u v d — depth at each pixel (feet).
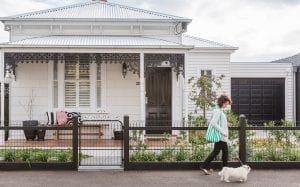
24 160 36.37
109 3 68.44
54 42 54.54
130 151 36.86
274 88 82.79
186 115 53.78
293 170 36.04
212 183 31.12
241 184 30.81
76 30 60.49
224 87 71.72
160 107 60.13
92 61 58.29
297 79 82.33
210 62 71.82
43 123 57.77
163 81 60.29
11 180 31.89
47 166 35.65
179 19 60.54
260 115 82.53
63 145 44.65
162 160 36.68
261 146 37.73
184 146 37.27
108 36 60.34
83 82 59.21
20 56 54.65
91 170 35.58
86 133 53.88
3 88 51.78
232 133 37.68
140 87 54.85
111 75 59.31
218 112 33.71
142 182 31.35
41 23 59.62
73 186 30.01
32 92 58.49
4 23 59.36
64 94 59.06
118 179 32.32
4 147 40.04
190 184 30.76
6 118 56.80
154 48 52.90
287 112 82.28
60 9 64.85
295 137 38.27
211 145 37.19
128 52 53.11
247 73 82.43
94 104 59.11
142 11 64.69
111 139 55.83
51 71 58.59
